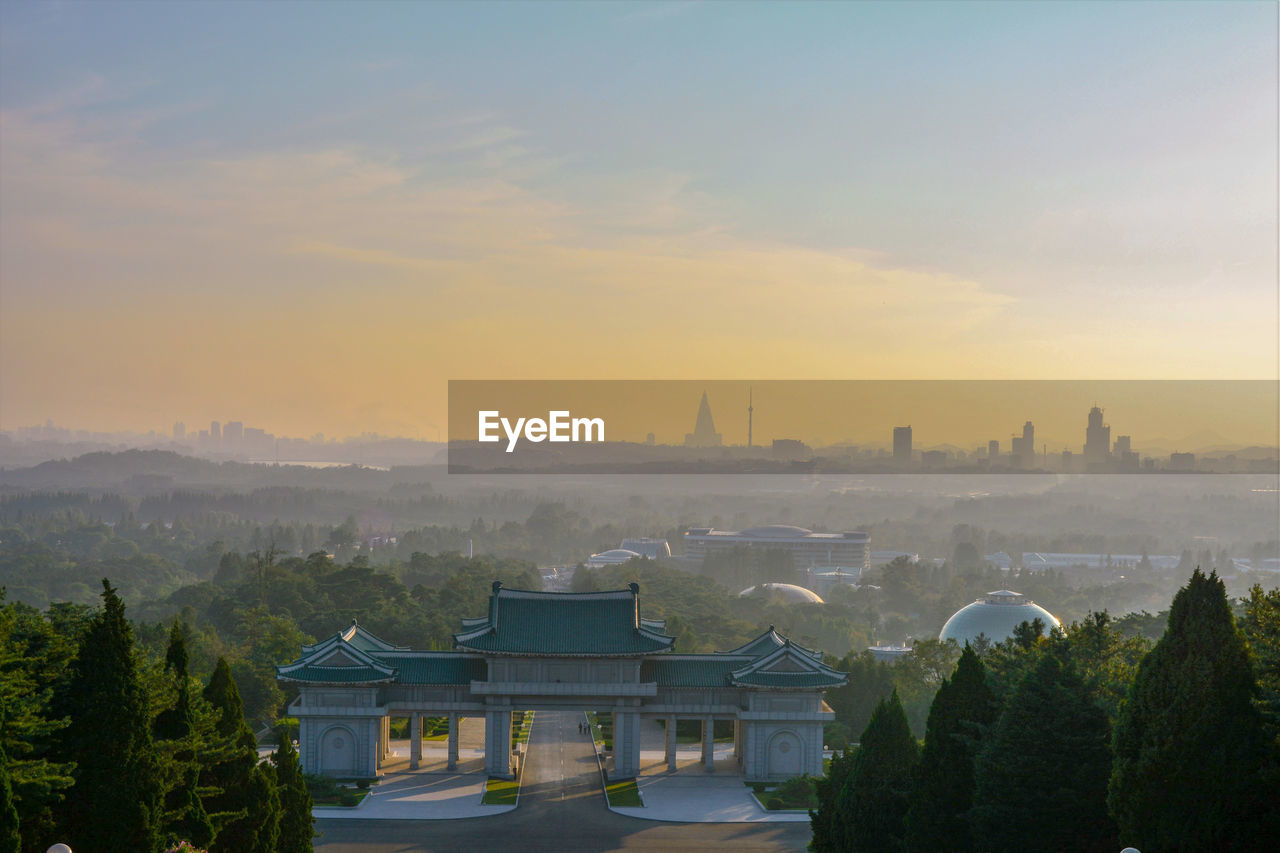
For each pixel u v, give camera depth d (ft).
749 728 441.27
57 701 220.23
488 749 442.50
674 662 460.14
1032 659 322.34
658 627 475.72
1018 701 241.76
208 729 254.27
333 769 433.48
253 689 511.81
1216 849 192.95
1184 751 197.36
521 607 451.94
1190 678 200.23
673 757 458.50
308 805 272.51
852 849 263.70
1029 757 233.96
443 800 407.44
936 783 254.47
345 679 429.38
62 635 237.25
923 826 253.24
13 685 205.57
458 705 446.19
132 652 226.99
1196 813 194.80
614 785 432.66
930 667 564.30
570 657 437.99
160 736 240.32
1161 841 197.77
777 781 438.40
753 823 382.01
